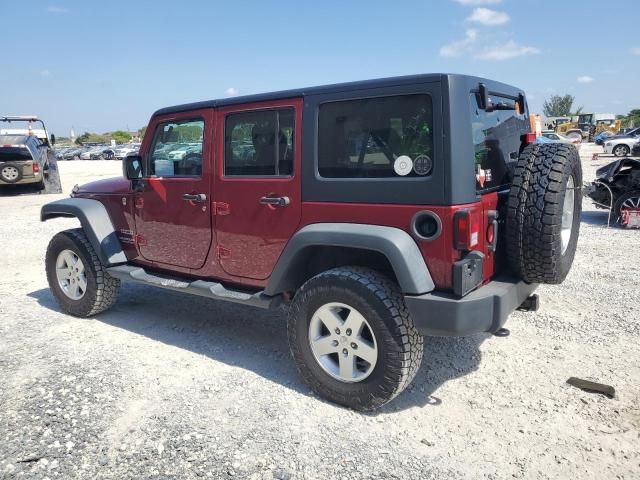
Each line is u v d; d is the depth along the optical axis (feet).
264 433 10.53
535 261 10.96
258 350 14.76
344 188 11.19
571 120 181.98
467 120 10.21
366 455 9.81
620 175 31.78
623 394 11.83
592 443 10.09
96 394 12.14
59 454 9.92
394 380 10.64
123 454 9.90
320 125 11.56
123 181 17.20
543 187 10.69
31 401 11.82
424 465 9.52
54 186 59.72
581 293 18.93
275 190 12.34
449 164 9.94
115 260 16.47
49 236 32.32
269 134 12.44
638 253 25.03
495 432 10.53
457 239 9.97
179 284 14.57
